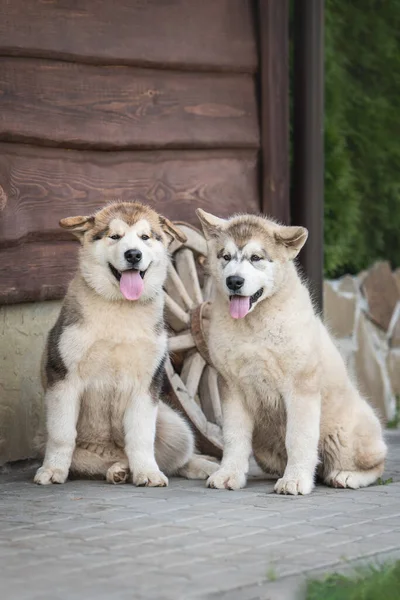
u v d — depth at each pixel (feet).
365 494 26.99
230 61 37.73
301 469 27.20
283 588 17.97
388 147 51.11
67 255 33.04
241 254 26.99
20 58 31.81
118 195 34.60
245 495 26.53
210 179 37.40
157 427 29.76
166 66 35.88
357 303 46.11
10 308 31.71
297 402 27.37
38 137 32.09
